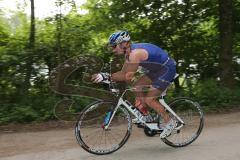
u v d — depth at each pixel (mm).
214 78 11289
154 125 5797
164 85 5656
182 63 11367
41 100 8820
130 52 5488
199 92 9875
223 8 10711
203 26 11461
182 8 10969
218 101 9570
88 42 9922
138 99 5758
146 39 11102
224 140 6355
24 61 9125
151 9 10867
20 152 6012
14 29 9836
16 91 9031
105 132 5703
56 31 9625
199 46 11398
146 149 5965
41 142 6586
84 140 5602
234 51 11633
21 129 7551
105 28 10469
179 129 5910
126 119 5781
